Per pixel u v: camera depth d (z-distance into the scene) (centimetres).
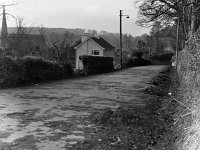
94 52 6212
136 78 2906
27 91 1709
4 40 2792
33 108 1213
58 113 1138
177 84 2256
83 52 6238
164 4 3706
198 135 622
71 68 2928
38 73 2242
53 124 970
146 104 1419
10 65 1945
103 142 804
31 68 2145
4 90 1716
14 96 1506
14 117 1052
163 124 1020
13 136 834
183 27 3322
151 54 8394
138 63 6431
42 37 3247
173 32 5297
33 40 3209
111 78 2864
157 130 946
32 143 778
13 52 2517
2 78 1869
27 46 2861
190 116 820
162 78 2961
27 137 827
